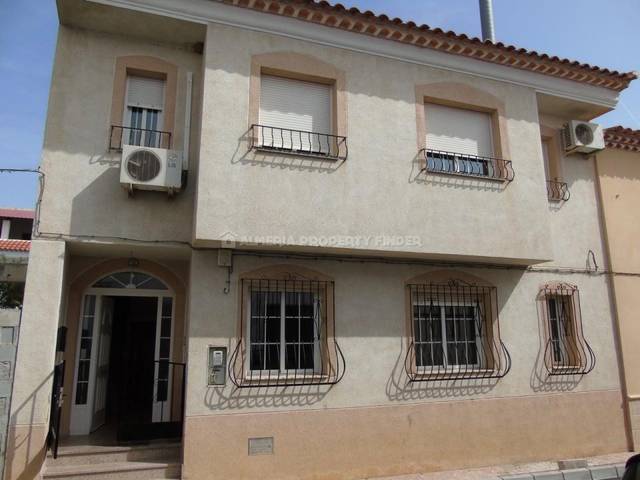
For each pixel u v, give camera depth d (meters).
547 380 8.38
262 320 7.05
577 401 8.52
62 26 6.93
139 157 6.55
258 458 6.45
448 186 7.65
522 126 8.53
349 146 7.20
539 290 8.73
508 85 8.60
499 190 8.00
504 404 7.95
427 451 7.30
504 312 8.34
